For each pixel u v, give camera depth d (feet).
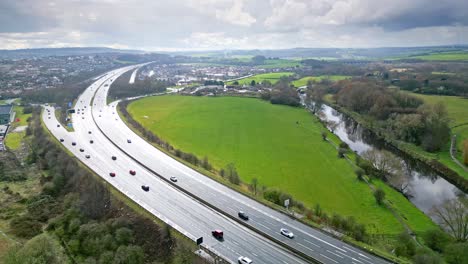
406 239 414.41
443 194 617.21
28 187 581.94
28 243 389.60
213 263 355.97
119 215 463.83
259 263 363.15
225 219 451.94
